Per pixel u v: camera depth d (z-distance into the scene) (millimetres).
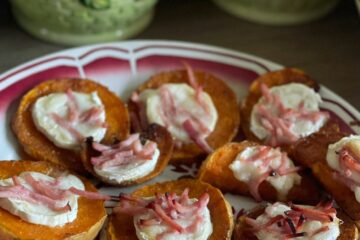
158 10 578
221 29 568
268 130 470
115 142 458
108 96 480
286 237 412
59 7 500
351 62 548
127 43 510
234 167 449
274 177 447
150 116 474
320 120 476
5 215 407
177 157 464
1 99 469
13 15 550
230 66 511
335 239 416
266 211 430
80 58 499
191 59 512
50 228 409
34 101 468
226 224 422
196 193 440
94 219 421
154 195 437
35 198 415
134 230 422
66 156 455
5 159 454
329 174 441
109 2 500
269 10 562
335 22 576
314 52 554
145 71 507
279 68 505
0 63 524
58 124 456
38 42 541
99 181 451
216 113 482
